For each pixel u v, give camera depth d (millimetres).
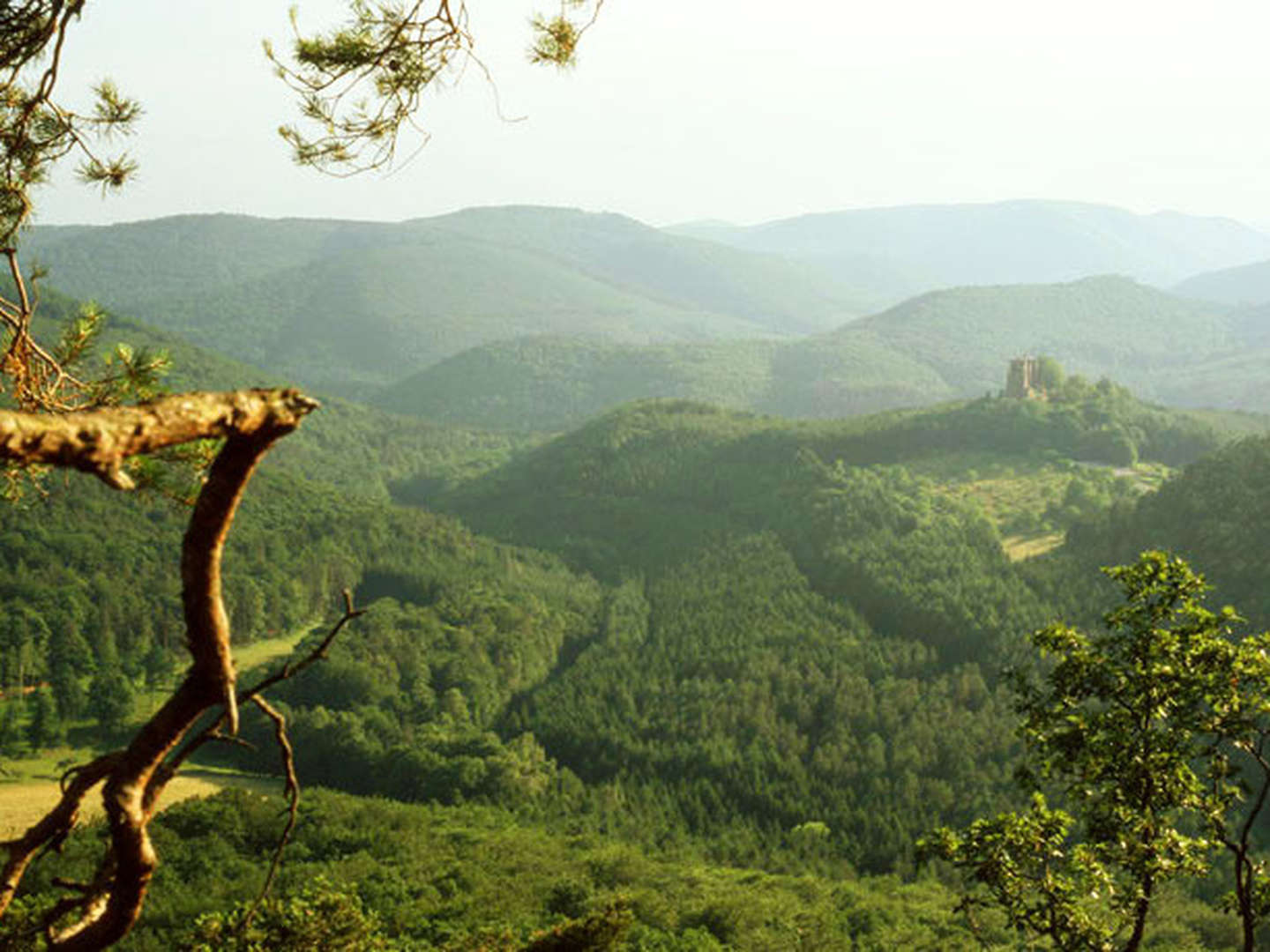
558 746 102625
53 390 7559
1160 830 11734
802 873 75625
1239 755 71375
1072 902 12289
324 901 18062
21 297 7379
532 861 68375
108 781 3088
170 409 2725
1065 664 12297
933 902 67062
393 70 7766
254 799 74000
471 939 21672
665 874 69188
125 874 3102
